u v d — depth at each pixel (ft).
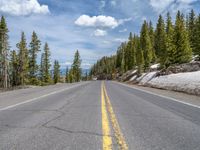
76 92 60.59
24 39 170.30
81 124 19.62
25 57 172.96
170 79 86.43
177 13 229.25
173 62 132.16
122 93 58.03
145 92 62.28
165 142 14.46
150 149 13.03
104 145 13.64
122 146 13.51
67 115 24.21
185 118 22.90
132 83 156.35
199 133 16.85
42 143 14.01
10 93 56.54
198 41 139.23
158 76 112.88
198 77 68.08
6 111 26.84
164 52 144.15
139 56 196.95
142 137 15.58
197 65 109.09
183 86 65.26
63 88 81.15
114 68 424.46
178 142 14.48
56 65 283.59
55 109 28.71
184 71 108.17
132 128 18.30
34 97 45.42
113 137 15.51
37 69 179.83
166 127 18.78
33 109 28.63
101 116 23.68
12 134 16.16
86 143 14.05
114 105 33.06
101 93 57.31
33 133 16.46
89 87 89.04
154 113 25.94
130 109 29.09
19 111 26.89
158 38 242.37
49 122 20.42
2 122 20.35
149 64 199.72
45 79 202.80
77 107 30.68
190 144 14.08
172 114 25.32
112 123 20.17
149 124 19.90
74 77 312.91
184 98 44.73
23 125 19.15
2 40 138.51
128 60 286.66
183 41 131.64
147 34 240.32
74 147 13.23
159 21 249.75
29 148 13.05
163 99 42.57
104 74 522.47
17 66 175.01
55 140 14.67
